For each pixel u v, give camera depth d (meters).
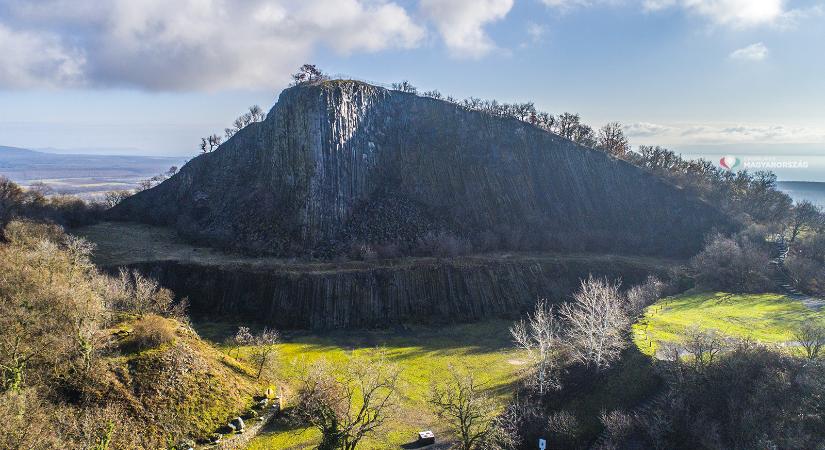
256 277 97.06
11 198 121.38
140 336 58.06
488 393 62.62
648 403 49.72
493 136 137.25
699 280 94.06
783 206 130.38
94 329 54.75
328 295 95.25
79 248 86.81
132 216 143.12
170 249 112.19
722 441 41.16
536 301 101.19
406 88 154.00
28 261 63.56
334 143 123.94
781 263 98.25
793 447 37.28
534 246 118.56
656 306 78.56
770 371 44.88
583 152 137.12
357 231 118.12
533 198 130.12
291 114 126.44
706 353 53.06
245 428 52.25
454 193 128.25
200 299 96.06
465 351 80.38
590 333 58.12
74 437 42.53
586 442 47.75
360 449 49.94
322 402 51.31
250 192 129.00
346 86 132.00
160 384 53.47
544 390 57.78
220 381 57.66
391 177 130.50
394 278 99.38
